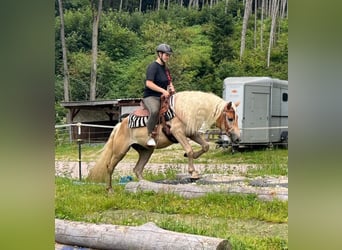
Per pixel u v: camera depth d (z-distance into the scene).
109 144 6.81
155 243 3.57
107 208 5.70
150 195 6.17
